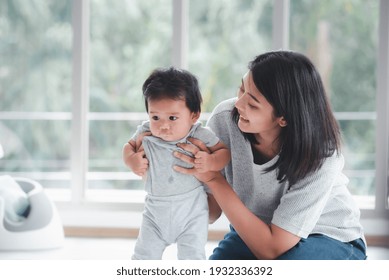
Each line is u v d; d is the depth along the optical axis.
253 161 2.63
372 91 5.37
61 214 4.75
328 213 2.68
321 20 5.29
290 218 2.49
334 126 2.52
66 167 5.57
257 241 2.51
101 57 5.67
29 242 4.16
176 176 2.61
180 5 4.66
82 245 4.36
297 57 2.45
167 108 2.50
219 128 2.74
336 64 5.34
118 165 5.74
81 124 4.78
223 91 5.59
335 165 2.53
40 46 5.37
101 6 5.65
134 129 5.73
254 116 2.43
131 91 5.68
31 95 5.43
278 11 4.57
